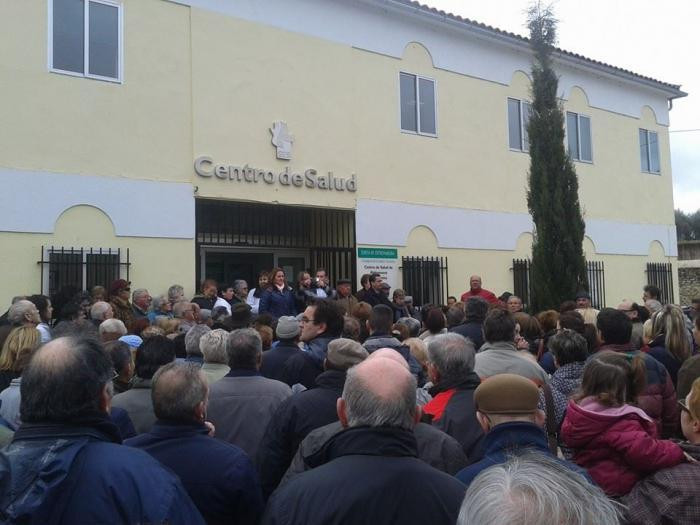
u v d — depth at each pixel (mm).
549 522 1182
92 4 9508
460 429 3537
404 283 12969
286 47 11516
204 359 4496
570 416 3141
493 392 2711
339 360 3545
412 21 13570
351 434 2375
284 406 3475
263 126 11102
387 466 2256
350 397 2432
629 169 18094
